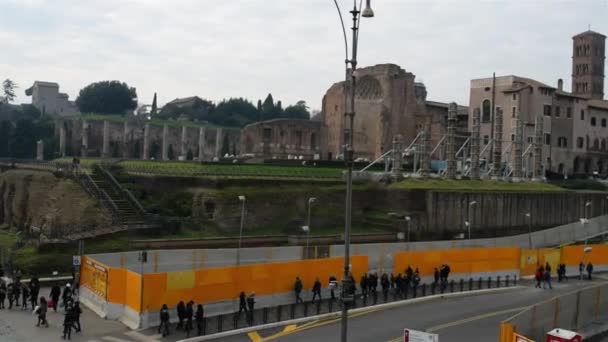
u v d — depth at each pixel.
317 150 144.00
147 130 143.25
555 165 138.75
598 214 111.38
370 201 85.44
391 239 76.94
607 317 41.94
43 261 53.69
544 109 136.50
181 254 52.44
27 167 89.88
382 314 45.12
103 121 162.50
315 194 79.06
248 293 44.81
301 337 37.88
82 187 70.00
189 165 90.75
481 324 42.62
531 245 79.31
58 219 66.25
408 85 143.62
